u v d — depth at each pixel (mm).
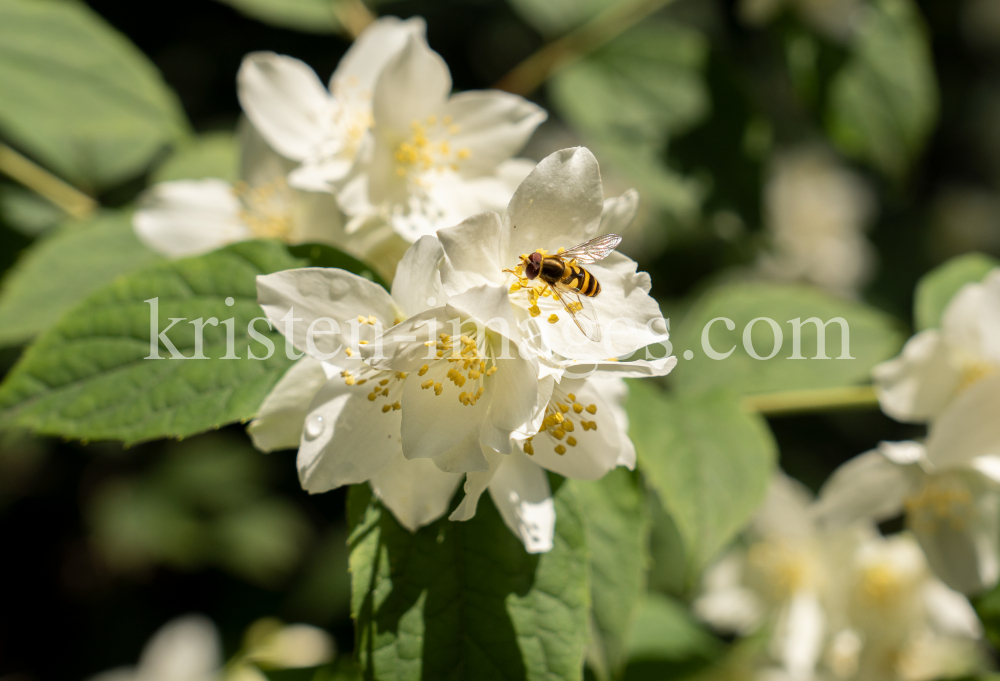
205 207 342
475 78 565
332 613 559
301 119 330
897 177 452
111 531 608
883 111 444
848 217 680
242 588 615
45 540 634
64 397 293
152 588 633
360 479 291
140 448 623
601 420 292
